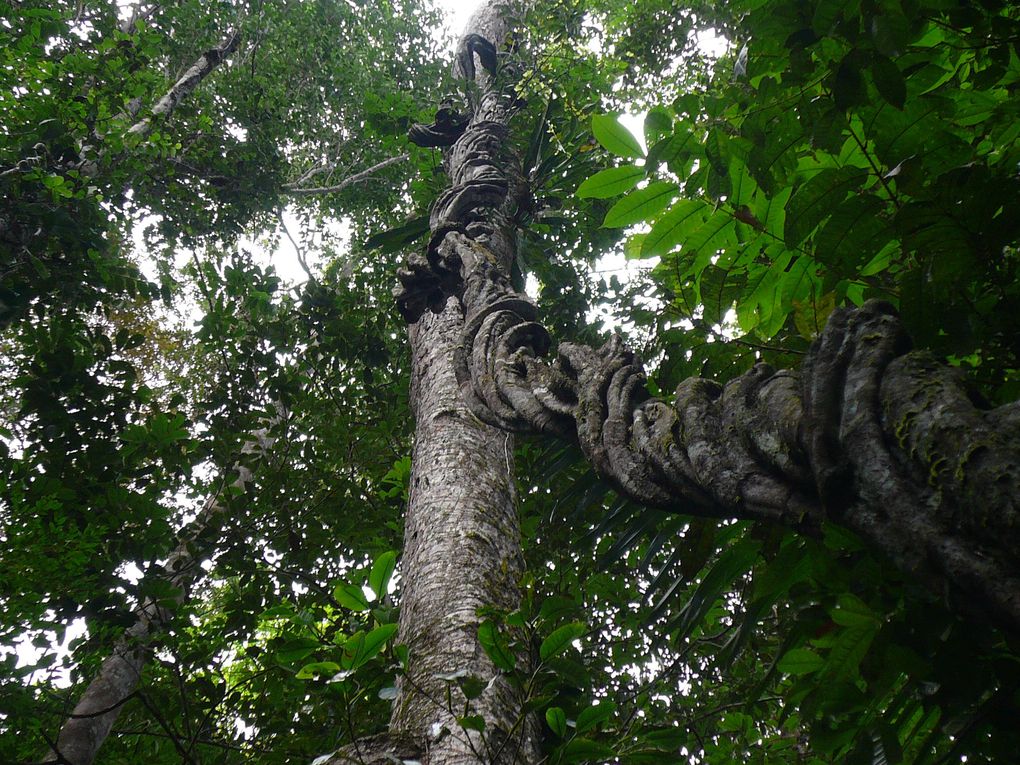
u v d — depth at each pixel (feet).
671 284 7.89
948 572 3.01
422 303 13.00
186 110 29.01
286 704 15.60
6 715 13.10
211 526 17.07
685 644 12.87
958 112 6.29
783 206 6.73
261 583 17.21
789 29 5.84
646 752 7.34
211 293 20.58
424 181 22.70
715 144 6.23
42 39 21.11
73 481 15.60
